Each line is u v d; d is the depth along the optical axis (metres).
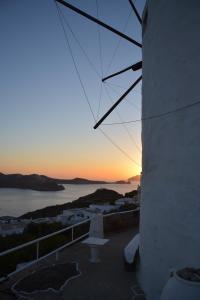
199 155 3.77
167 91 4.52
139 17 7.47
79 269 6.09
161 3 4.86
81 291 4.96
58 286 5.16
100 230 8.70
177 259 3.98
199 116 3.85
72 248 7.86
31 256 8.50
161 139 4.62
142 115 5.80
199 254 3.60
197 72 3.96
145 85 5.62
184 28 4.27
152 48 5.18
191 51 4.10
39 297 4.71
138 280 5.45
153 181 4.83
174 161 4.22
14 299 4.66
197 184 3.75
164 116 4.57
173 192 4.18
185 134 4.04
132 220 11.25
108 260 6.76
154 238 4.64
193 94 3.98
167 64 4.57
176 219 4.07
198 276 2.95
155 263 4.55
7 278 5.46
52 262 6.60
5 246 10.19
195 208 3.75
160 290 4.34
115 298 4.72
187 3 4.27
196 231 3.69
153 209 4.75
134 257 5.93
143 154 5.59
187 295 2.77
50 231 13.09
